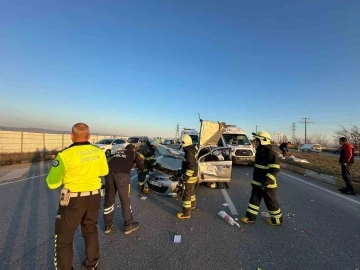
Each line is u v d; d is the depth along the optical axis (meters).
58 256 2.71
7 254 3.40
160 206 5.85
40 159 17.23
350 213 5.60
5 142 20.55
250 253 3.53
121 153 4.41
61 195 2.70
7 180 9.12
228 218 4.86
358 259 3.42
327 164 16.11
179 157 7.33
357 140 49.00
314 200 6.75
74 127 2.96
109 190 4.23
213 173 7.50
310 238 4.12
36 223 4.59
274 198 4.66
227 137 14.27
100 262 3.22
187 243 3.83
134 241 3.89
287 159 19.42
